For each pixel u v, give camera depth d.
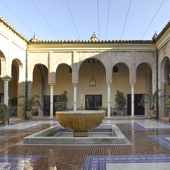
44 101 23.25
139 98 22.77
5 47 15.75
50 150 6.55
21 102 19.08
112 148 6.77
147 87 22.58
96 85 23.30
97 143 7.40
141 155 5.90
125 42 19.61
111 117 19.36
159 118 18.38
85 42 19.73
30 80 19.89
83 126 8.30
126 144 7.38
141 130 11.24
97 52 19.91
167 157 5.69
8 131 11.20
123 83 23.12
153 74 19.62
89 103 23.23
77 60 19.95
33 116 21.89
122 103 21.61
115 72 23.27
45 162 5.32
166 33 16.31
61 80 23.38
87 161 5.34
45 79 23.27
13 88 22.95
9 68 16.34
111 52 19.88
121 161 5.32
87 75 23.41
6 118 15.38
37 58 20.06
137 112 22.66
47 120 18.42
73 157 5.73
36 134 8.23
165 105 18.59
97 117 8.33
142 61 19.73
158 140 8.23
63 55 20.05
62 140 7.44
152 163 5.14
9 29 16.03
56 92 23.28
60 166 4.98
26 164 5.16
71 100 23.17
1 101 21.64
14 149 6.74
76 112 8.28
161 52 18.42
